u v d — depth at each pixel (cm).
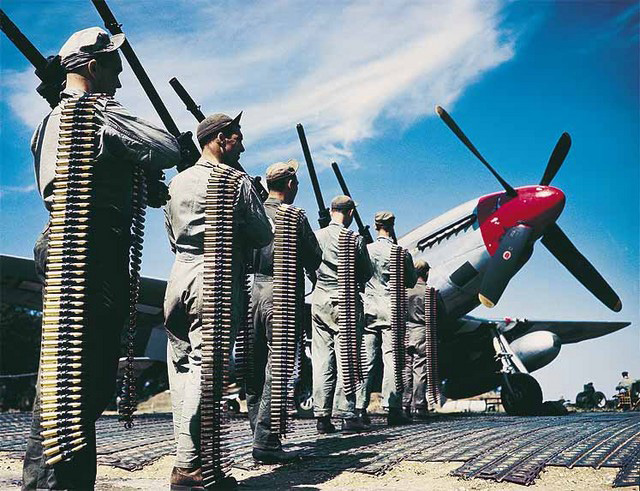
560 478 478
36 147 390
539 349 1416
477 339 1456
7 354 3119
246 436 816
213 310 437
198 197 457
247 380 541
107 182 374
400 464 559
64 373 348
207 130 489
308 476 523
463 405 1777
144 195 395
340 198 848
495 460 544
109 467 596
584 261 1405
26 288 1430
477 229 1341
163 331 1592
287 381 575
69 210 363
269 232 487
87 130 367
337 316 833
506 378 1297
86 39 389
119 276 378
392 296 955
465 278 1344
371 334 967
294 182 642
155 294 1441
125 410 396
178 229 460
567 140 1289
